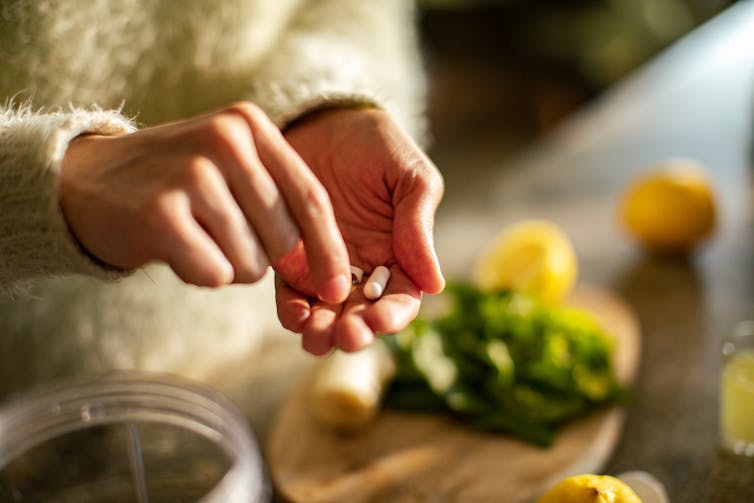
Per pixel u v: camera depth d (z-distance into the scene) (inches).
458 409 27.0
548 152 48.8
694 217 35.3
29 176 17.0
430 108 93.4
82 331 29.0
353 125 21.9
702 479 24.6
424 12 96.4
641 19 84.7
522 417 26.6
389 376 28.3
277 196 17.0
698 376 29.0
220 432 23.5
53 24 24.8
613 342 29.4
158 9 27.4
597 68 85.9
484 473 25.1
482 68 98.1
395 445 26.5
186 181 15.8
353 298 19.2
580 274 36.1
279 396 30.1
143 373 24.7
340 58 29.8
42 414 23.6
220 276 15.8
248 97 28.3
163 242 15.5
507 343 28.5
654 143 47.3
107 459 24.2
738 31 66.9
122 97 27.5
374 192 21.2
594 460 25.3
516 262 32.0
